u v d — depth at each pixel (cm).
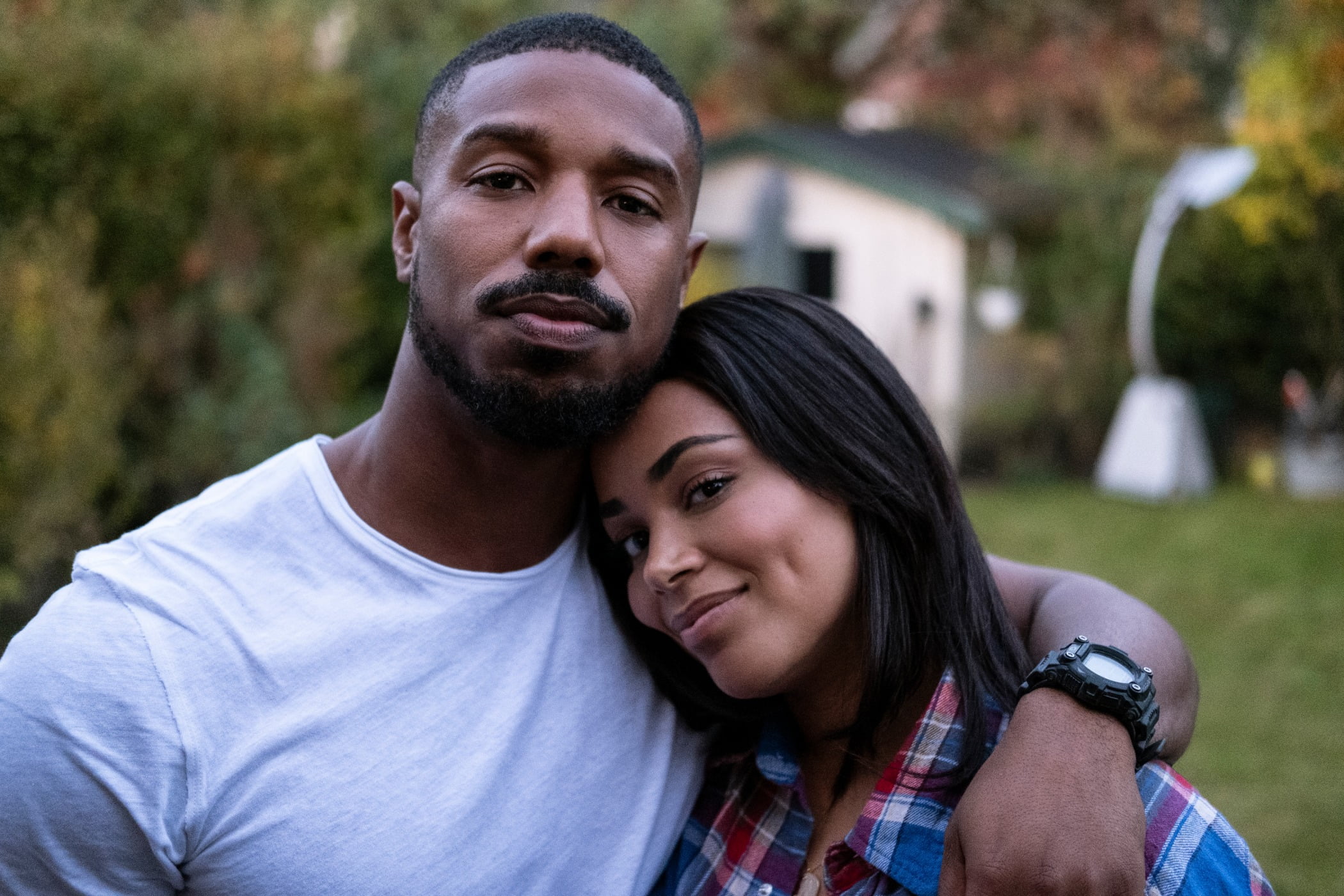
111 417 538
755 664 138
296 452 144
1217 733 526
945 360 1188
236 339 694
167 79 659
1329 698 566
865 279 1212
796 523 137
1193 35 1833
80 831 126
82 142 611
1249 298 1106
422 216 135
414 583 138
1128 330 1170
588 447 145
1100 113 1712
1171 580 773
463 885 134
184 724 126
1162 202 1056
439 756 135
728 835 153
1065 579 166
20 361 468
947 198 1149
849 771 151
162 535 137
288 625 133
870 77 2164
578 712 147
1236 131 1091
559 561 148
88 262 580
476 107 132
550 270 126
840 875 141
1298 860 408
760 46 2173
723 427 138
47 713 125
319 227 767
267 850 128
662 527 139
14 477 462
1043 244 1212
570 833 144
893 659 142
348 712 132
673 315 138
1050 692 125
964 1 1977
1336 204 1047
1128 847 110
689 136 140
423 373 136
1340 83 1003
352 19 1006
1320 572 784
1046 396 1184
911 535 143
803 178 1217
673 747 155
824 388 141
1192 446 1084
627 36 139
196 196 680
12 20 613
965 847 113
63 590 135
